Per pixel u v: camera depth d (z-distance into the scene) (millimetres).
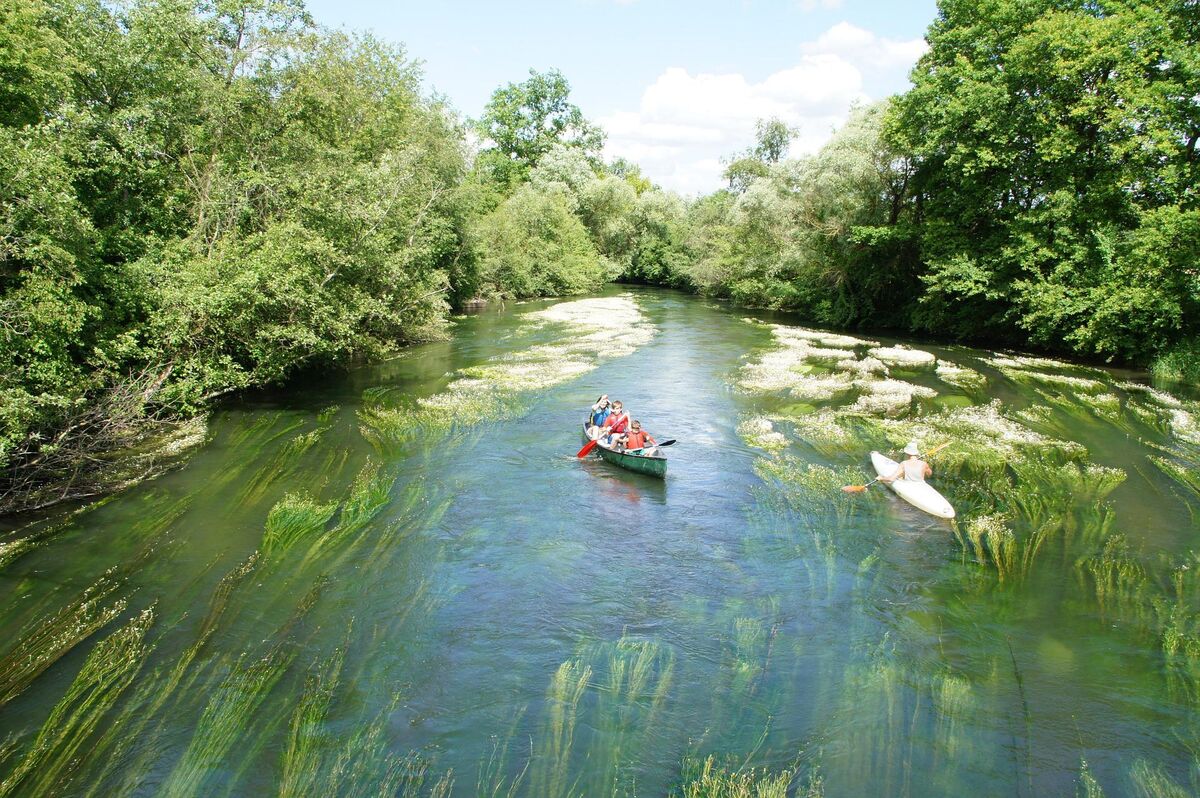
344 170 26922
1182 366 27125
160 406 19203
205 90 22953
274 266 21234
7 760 7543
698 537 13586
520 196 65812
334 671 9242
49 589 10938
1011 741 8227
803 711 8719
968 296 35438
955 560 12625
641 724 8453
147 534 12859
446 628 10398
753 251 53344
